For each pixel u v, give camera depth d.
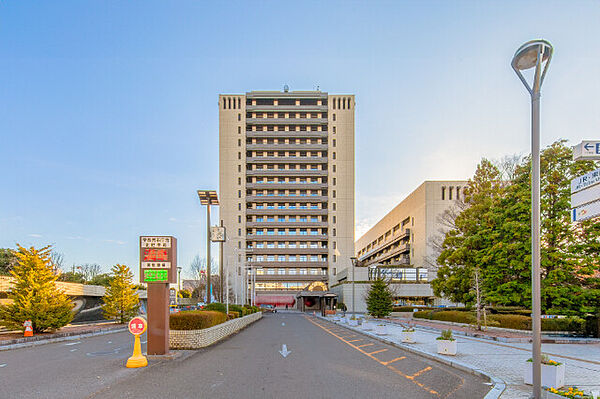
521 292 23.91
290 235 95.00
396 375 10.62
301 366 12.05
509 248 24.20
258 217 97.19
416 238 81.94
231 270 91.88
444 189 76.62
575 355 14.03
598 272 24.34
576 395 7.71
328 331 27.33
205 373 10.75
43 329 22.11
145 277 13.84
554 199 23.86
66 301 23.44
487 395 8.22
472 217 33.16
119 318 34.78
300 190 97.75
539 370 7.27
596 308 21.22
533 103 7.52
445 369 11.62
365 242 139.88
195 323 16.33
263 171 95.94
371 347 17.28
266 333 25.39
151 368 11.51
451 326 28.20
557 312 22.16
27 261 22.42
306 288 91.06
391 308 44.53
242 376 10.33
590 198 7.88
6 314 21.34
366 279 73.12
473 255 30.58
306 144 97.19
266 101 99.62
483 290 25.91
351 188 96.62
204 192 28.11
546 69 7.53
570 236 22.95
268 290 93.25
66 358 13.87
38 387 9.02
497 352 14.73
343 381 9.74
